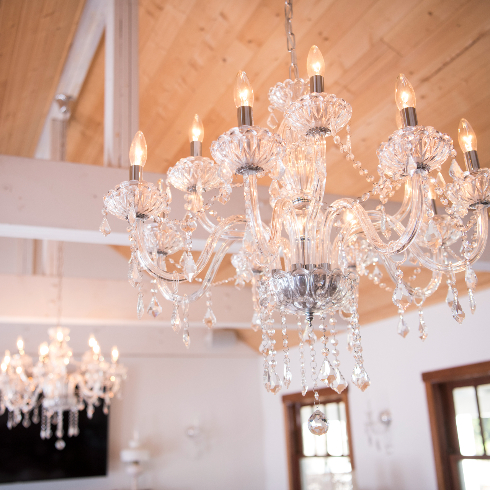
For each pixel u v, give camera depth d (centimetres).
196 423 668
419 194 112
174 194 228
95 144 454
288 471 631
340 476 493
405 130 108
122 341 654
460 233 159
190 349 680
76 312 452
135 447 615
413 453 454
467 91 260
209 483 655
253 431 692
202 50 303
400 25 249
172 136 367
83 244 635
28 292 443
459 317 134
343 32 264
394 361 483
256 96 309
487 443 402
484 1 226
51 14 293
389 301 471
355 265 190
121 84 259
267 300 136
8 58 318
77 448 604
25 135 443
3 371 451
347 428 536
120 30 268
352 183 339
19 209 200
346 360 546
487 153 283
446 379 427
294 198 135
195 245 240
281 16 269
